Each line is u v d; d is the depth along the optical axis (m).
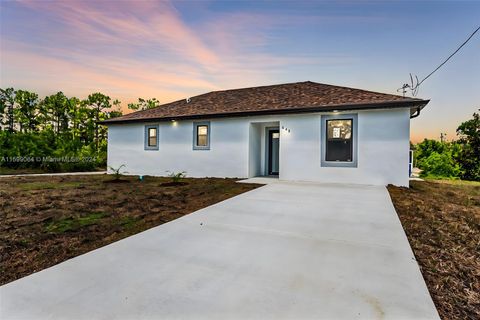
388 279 2.36
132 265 2.67
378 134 8.27
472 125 18.78
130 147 12.90
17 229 3.92
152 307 1.92
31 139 16.27
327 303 1.97
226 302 1.99
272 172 11.45
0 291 2.15
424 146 26.91
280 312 1.86
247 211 5.00
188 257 2.88
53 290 2.17
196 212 4.95
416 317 1.80
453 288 2.27
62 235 3.66
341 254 2.95
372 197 6.27
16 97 28.02
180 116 11.22
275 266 2.64
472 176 18.81
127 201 6.05
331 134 8.96
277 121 9.78
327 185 8.23
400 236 3.57
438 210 5.19
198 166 11.28
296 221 4.32
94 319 1.78
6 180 10.56
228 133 10.67
